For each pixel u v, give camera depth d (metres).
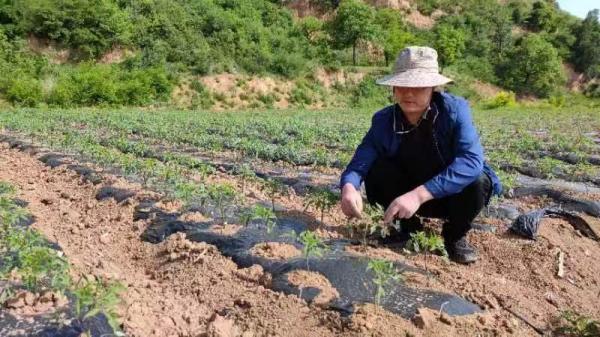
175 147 13.66
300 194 7.80
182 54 41.59
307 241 4.08
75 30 39.84
